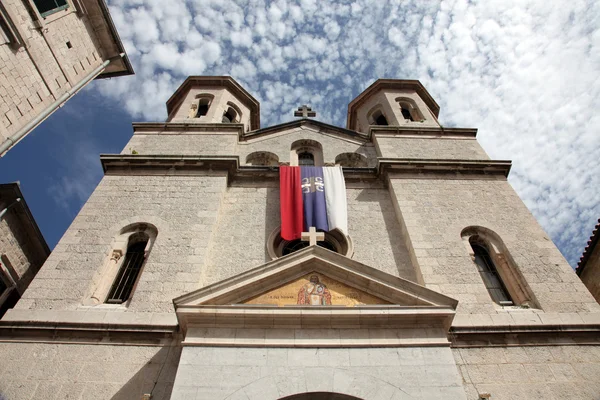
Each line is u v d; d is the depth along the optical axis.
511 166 16.66
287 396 8.21
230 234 14.08
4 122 15.02
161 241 13.12
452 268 12.56
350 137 20.14
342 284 10.37
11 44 15.68
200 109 23.16
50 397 9.15
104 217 13.92
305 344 9.02
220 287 9.86
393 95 24.03
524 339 10.59
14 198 15.42
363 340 9.14
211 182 15.62
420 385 8.43
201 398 8.10
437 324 9.52
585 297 11.79
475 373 9.87
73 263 12.30
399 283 10.09
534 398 9.41
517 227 14.05
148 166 16.20
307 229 14.08
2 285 15.91
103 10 19.88
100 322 10.52
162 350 10.07
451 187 15.75
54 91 17.48
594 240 17.41
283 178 15.77
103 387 9.36
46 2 17.50
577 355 10.31
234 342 9.01
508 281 12.71
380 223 14.68
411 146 18.78
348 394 8.27
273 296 10.03
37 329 10.36
